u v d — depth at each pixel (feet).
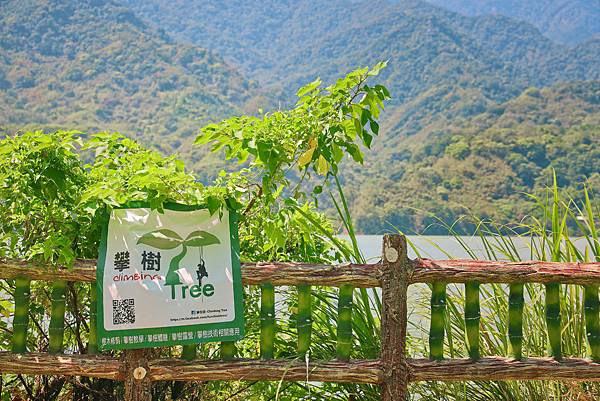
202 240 11.38
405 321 11.34
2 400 12.92
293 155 11.98
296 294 13.30
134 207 11.41
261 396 13.32
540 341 13.01
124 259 11.12
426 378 11.37
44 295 12.59
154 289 11.01
